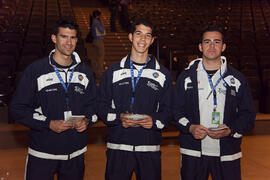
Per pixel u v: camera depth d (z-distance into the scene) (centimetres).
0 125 629
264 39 1010
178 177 370
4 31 922
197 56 834
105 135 555
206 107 242
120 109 245
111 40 1136
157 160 245
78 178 240
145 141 242
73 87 237
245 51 910
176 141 522
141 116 223
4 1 1220
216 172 241
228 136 239
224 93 242
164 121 242
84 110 244
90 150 470
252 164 417
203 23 1227
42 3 1317
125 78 245
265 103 761
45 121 225
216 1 1567
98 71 897
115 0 1226
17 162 413
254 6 1476
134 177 373
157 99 247
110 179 243
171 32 1095
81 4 1816
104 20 1419
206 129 227
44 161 229
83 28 1291
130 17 1257
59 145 229
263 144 509
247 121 239
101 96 247
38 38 904
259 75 809
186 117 251
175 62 868
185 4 1533
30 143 234
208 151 240
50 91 230
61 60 232
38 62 233
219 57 244
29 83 228
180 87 250
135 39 238
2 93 659
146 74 245
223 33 241
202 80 245
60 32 225
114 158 243
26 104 227
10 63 719
